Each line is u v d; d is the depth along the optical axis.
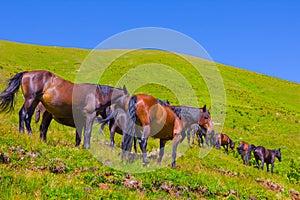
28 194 8.56
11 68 48.88
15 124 19.12
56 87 16.19
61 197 8.74
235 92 62.50
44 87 16.11
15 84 16.22
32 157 12.20
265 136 38.12
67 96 16.17
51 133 18.56
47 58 68.62
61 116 16.75
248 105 55.31
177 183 12.47
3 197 8.06
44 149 13.62
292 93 76.62
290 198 15.26
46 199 8.51
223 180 14.55
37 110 20.62
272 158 25.20
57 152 13.63
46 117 16.80
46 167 11.58
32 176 9.87
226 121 41.97
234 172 17.66
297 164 27.89
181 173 13.84
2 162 11.10
